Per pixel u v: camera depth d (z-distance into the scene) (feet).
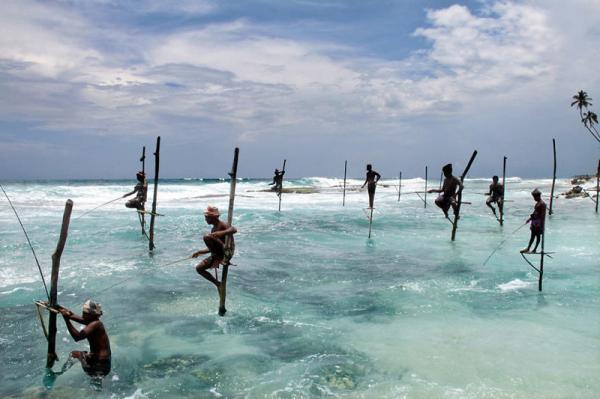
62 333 28.76
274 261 49.98
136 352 26.08
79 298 35.83
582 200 128.98
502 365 23.99
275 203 121.19
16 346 26.68
